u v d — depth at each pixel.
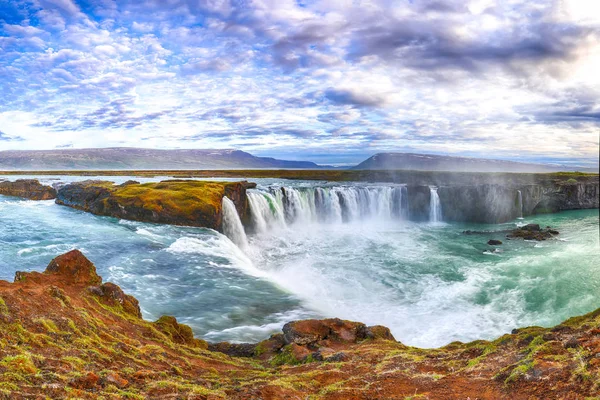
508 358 9.44
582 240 45.81
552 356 8.54
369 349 12.92
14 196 60.06
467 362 9.96
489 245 43.66
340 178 110.81
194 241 33.06
